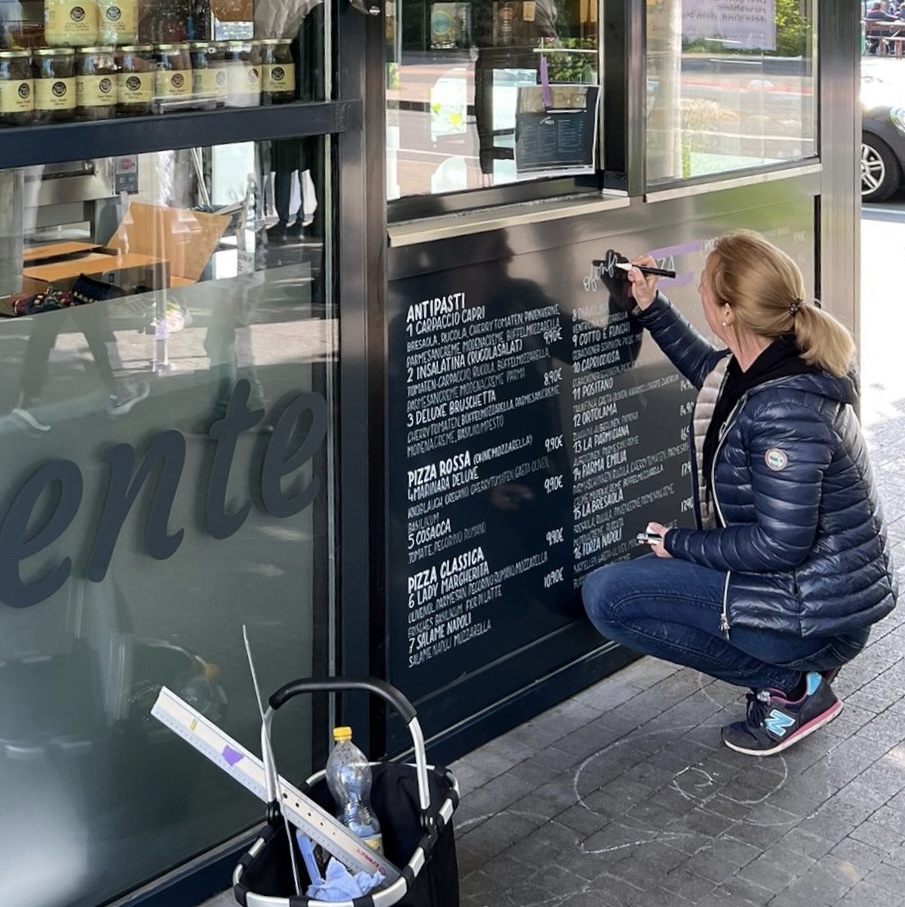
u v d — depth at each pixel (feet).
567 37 13.16
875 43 43.57
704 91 14.75
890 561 12.56
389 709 12.12
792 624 12.17
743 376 12.08
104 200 9.49
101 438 9.69
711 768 12.71
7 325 9.07
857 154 17.47
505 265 12.48
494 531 12.91
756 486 11.89
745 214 15.47
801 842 11.55
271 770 8.89
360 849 8.95
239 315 10.46
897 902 10.74
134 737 10.31
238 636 10.90
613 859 11.32
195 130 9.67
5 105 8.79
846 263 17.54
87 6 9.08
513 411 12.87
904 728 13.47
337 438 11.30
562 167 13.41
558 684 13.91
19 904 9.82
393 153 11.76
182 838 10.80
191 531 10.40
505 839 11.59
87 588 9.78
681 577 12.66
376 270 11.28
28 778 9.69
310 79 10.64
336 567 11.50
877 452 21.52
